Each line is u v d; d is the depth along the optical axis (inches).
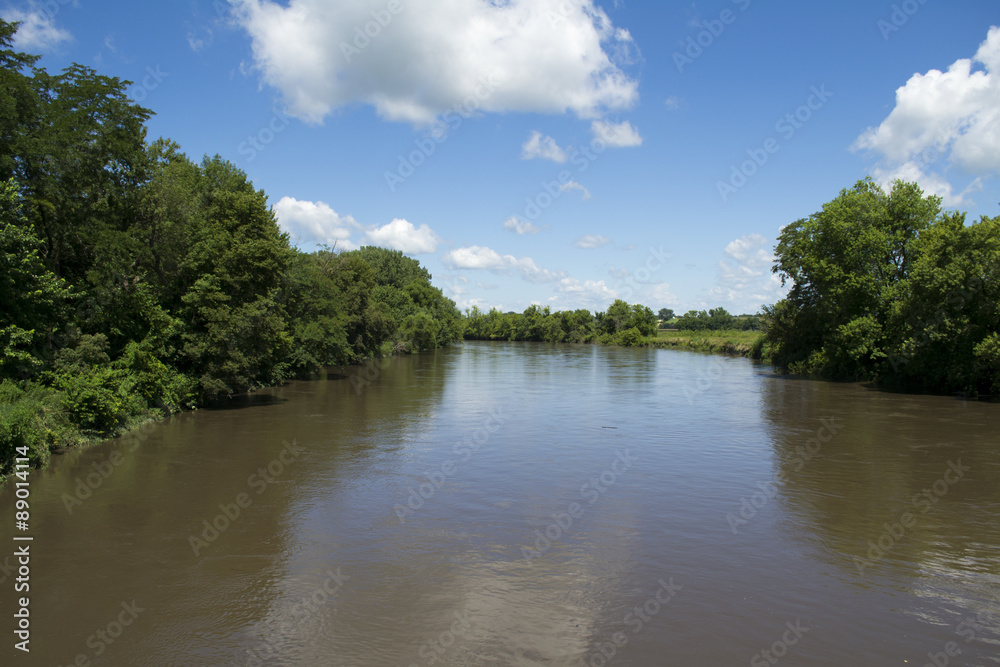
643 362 2502.5
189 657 275.3
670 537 435.5
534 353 3314.5
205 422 910.4
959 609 325.4
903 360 1325.0
